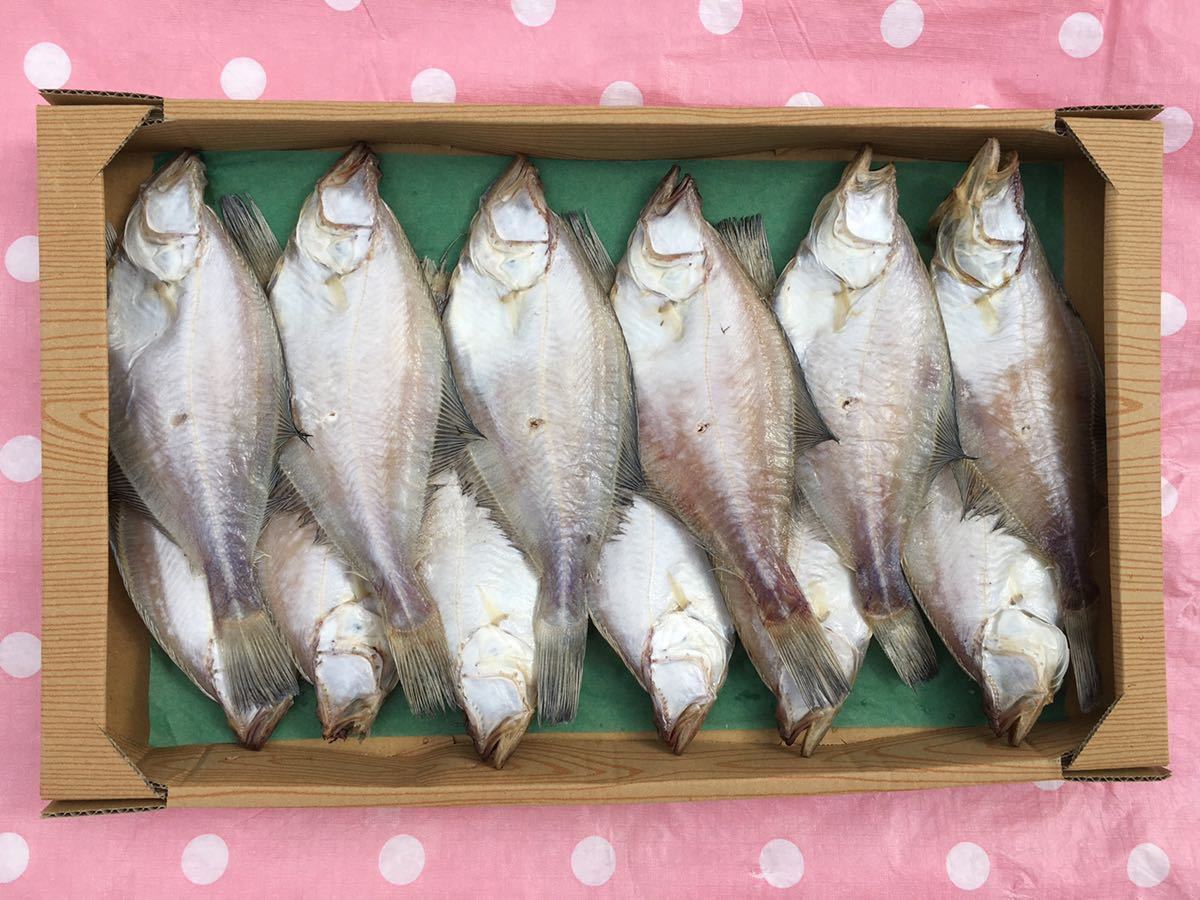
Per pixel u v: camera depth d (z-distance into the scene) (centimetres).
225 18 51
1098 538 50
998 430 49
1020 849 53
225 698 47
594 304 46
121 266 45
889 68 54
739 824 53
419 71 52
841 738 50
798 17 54
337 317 45
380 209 45
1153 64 54
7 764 50
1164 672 45
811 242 48
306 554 47
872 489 47
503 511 47
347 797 43
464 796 44
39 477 50
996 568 49
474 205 50
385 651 47
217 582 45
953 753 47
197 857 51
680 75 53
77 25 51
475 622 47
